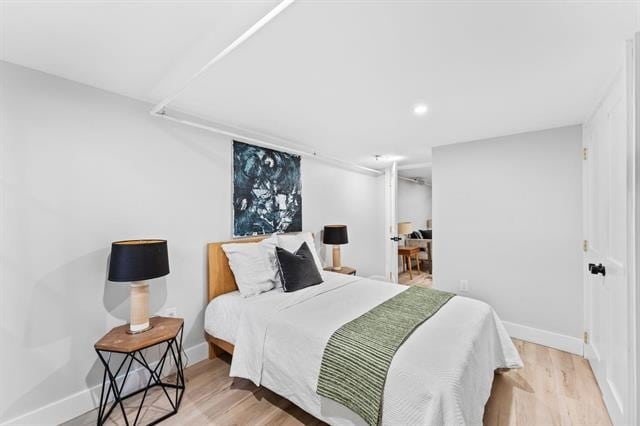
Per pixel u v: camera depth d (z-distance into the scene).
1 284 1.53
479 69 1.67
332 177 4.08
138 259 1.72
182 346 2.32
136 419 1.69
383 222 5.04
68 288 1.75
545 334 2.76
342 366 1.48
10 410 1.54
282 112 2.35
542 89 1.92
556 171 2.73
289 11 1.17
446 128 2.77
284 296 2.33
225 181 2.67
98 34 1.35
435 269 3.46
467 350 1.47
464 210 3.26
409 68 1.65
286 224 3.29
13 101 1.59
